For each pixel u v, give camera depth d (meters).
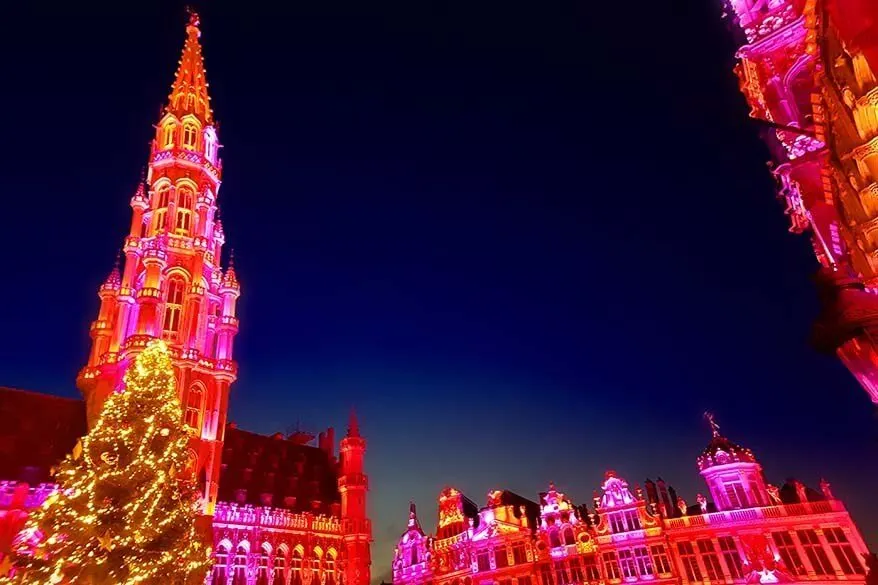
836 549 38.56
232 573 46.50
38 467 41.97
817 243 23.89
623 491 47.47
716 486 44.22
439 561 56.28
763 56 22.20
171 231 51.88
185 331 48.28
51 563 22.23
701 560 42.03
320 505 57.88
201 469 44.75
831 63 13.57
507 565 50.56
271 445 62.09
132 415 26.92
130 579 22.92
